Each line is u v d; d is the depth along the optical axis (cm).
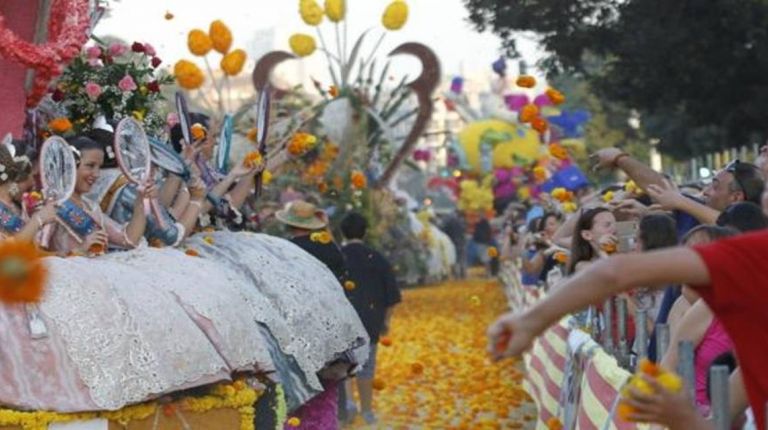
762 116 2997
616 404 895
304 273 1188
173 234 1102
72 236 1005
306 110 2741
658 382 505
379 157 2964
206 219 1251
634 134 5025
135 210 1044
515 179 4962
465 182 5097
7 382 862
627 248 1221
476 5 2909
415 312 3566
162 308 933
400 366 2323
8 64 1109
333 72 2819
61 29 1105
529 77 1438
